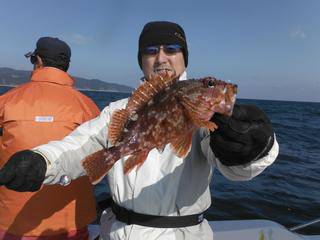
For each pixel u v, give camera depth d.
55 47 1.08
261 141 0.61
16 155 0.67
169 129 0.64
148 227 0.77
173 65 0.90
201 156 0.78
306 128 9.76
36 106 0.98
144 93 0.68
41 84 1.02
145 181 0.77
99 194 2.48
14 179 0.65
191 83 0.63
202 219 0.81
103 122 0.83
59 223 0.99
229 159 0.63
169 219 0.77
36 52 1.09
